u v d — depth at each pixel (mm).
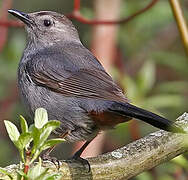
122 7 14648
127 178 8766
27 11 17094
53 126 6602
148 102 11922
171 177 11227
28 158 6504
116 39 14688
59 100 10305
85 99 10031
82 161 8570
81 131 10336
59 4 17281
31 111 10781
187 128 8906
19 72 11219
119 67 14445
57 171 8344
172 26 16172
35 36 11852
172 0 9734
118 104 9273
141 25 14898
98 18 14195
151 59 14445
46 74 10656
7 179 7699
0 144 14039
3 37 14117
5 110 14828
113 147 13680
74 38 12086
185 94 14141
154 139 8922
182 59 14312
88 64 10875
